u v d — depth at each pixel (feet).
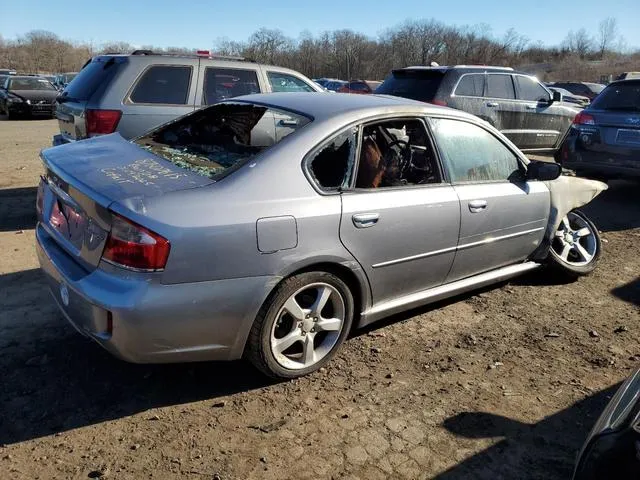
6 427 8.89
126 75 19.10
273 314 9.64
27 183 26.94
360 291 10.89
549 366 11.41
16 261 15.85
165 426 9.10
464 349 11.94
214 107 12.69
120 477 7.95
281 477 8.10
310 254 9.70
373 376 10.77
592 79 190.19
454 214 12.03
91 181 9.22
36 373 10.33
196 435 8.92
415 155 12.14
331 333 10.78
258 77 21.91
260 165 9.61
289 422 9.32
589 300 14.79
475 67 28.50
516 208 13.61
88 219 9.09
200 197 8.84
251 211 9.08
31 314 12.55
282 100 11.96
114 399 9.75
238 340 9.38
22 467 8.05
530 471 8.48
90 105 18.85
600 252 16.55
